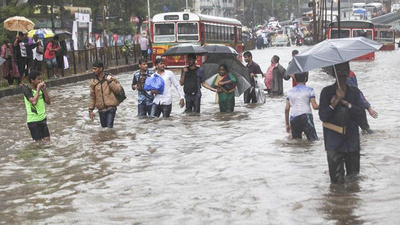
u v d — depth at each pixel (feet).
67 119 57.93
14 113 64.69
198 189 29.27
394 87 79.05
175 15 135.23
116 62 140.87
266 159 35.60
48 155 39.83
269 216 24.50
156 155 38.32
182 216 24.94
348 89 29.07
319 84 88.02
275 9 463.01
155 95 56.54
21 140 46.47
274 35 334.65
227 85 59.26
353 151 29.22
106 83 50.47
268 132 45.88
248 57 66.95
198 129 48.88
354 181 29.58
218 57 60.39
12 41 121.60
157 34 136.26
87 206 27.09
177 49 60.95
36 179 32.91
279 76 75.00
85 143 43.91
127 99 75.82
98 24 194.90
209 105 67.21
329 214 24.45
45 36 120.67
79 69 123.03
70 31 170.30
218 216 24.76
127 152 39.78
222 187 29.45
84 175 33.40
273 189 28.68
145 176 32.50
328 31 165.68
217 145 41.16
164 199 27.71
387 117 51.21
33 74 45.01
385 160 33.86
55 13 164.76
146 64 57.36
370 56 154.51
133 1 200.13
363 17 350.64
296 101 41.22
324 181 29.84
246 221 23.97
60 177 33.17
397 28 380.58
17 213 26.43
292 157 35.86
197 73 59.31
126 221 24.67
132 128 50.49
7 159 38.86
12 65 87.71
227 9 484.33
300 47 290.15
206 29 138.51
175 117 56.75
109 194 29.01
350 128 29.12
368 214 24.30
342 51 28.40
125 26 201.87
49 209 26.89
